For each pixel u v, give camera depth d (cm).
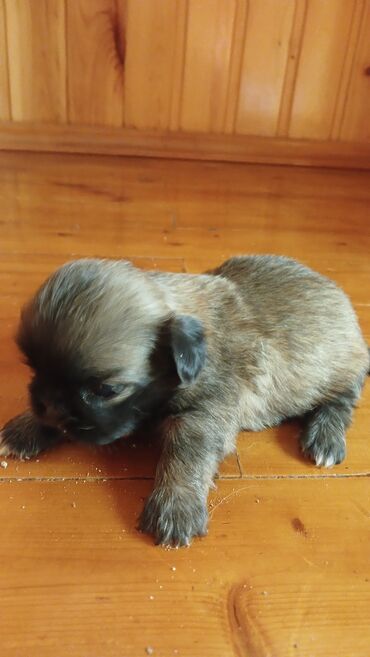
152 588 34
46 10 90
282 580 35
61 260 65
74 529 37
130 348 36
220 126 101
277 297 47
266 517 39
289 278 49
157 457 42
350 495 41
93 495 39
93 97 97
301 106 99
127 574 35
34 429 42
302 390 47
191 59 95
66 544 36
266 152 101
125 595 33
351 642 32
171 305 40
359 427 47
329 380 48
